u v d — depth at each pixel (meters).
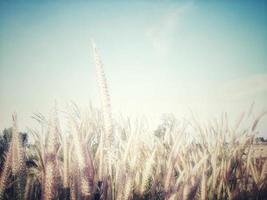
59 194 1.01
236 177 1.46
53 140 0.93
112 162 1.03
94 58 1.03
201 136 1.49
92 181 0.93
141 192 1.08
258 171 1.52
